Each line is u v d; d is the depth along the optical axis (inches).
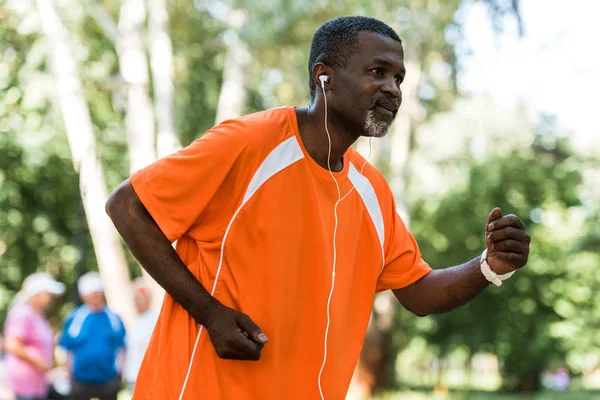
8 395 510.6
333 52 167.6
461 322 1852.9
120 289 794.8
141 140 799.7
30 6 949.8
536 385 1920.5
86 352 516.7
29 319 502.9
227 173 163.9
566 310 1766.7
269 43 892.6
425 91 1100.5
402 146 973.8
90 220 799.7
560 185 1642.5
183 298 161.6
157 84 828.6
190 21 1039.0
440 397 1309.1
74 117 810.2
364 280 183.0
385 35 167.5
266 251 165.2
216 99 1224.2
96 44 1139.3
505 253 171.9
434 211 1588.3
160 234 163.0
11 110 1135.0
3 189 1256.2
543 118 991.0
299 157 169.3
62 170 1279.5
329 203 173.2
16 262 1353.3
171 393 163.6
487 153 1100.5
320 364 168.4
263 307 164.2
